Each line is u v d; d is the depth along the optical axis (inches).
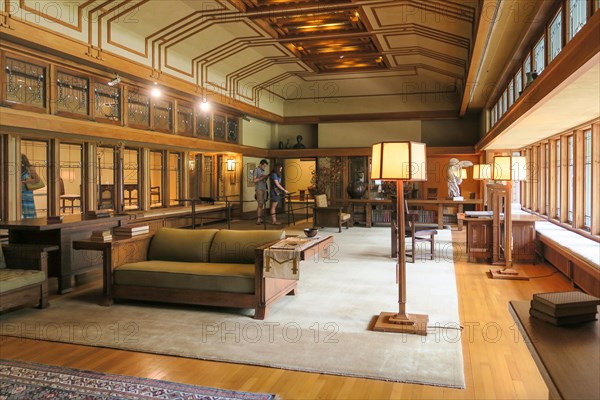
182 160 419.2
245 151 501.0
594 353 60.6
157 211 366.3
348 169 546.6
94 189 302.2
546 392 101.3
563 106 168.7
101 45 277.3
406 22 335.9
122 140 318.3
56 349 129.0
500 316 155.7
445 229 411.2
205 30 350.9
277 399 99.0
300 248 156.9
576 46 111.0
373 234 383.9
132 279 170.2
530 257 249.3
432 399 98.7
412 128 542.0
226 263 181.3
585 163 239.3
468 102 435.5
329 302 174.4
